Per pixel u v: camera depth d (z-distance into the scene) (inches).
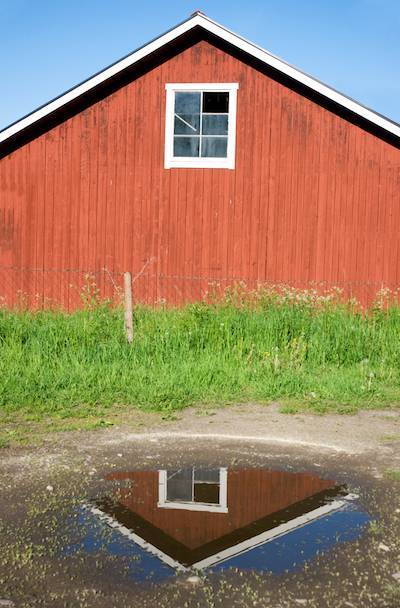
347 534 165.8
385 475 211.6
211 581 141.3
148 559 150.6
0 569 144.7
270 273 584.4
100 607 130.8
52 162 605.3
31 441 240.4
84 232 603.5
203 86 584.7
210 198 588.1
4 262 612.7
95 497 188.5
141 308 462.6
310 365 366.9
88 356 355.6
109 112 597.3
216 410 290.4
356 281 579.5
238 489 197.5
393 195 575.2
